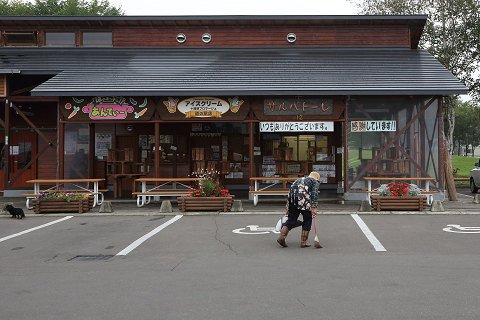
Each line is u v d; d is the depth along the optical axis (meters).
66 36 19.61
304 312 5.27
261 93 15.73
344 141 16.39
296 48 19.39
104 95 15.91
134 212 14.02
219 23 19.41
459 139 85.56
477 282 6.47
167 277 6.90
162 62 18.20
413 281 6.54
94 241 9.84
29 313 5.36
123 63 18.08
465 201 16.67
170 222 12.18
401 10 25.42
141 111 16.39
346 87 15.76
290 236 10.19
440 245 9.10
